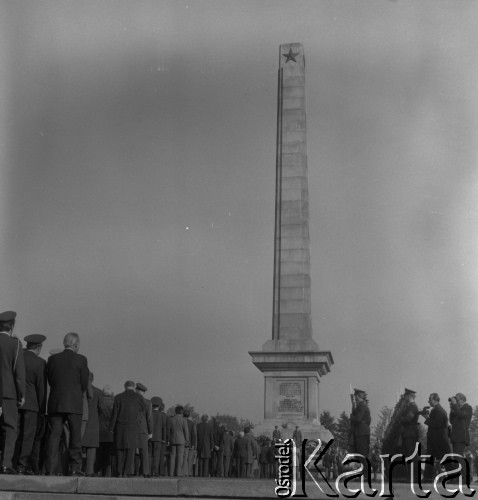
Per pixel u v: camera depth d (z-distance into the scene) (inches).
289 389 1280.8
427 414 633.0
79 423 486.6
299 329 1363.2
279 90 1471.5
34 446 523.8
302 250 1398.9
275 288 1387.8
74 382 488.1
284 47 1482.5
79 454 485.1
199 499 417.7
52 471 476.1
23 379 466.0
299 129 1449.3
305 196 1424.7
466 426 595.8
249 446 1011.9
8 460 457.1
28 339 513.0
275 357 1290.6
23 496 420.5
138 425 578.2
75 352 499.8
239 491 418.6
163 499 412.2
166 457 828.6
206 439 965.8
